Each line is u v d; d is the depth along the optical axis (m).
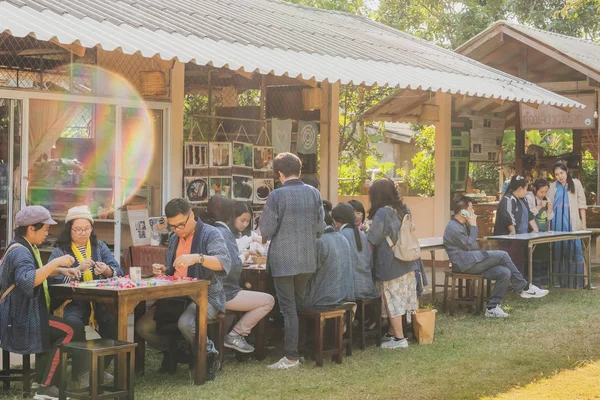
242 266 7.72
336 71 10.06
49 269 6.11
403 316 8.70
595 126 16.72
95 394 5.73
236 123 11.97
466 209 10.40
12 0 8.08
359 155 19.92
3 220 9.62
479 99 15.52
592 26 25.92
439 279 13.62
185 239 7.05
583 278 12.56
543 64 17.53
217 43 9.38
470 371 7.45
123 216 10.58
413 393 6.72
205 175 11.17
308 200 7.45
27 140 9.69
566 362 7.80
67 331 6.30
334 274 7.79
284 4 15.38
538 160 18.25
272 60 9.49
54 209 10.14
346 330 8.00
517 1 26.20
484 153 15.96
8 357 6.59
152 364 7.57
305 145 12.67
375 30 15.55
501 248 12.19
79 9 8.70
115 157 10.45
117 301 6.07
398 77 11.02
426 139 21.50
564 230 12.62
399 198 8.48
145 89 10.34
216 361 7.06
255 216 11.82
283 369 7.40
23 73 9.67
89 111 10.25
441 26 26.20
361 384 6.97
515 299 11.46
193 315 6.84
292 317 7.45
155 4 10.62
